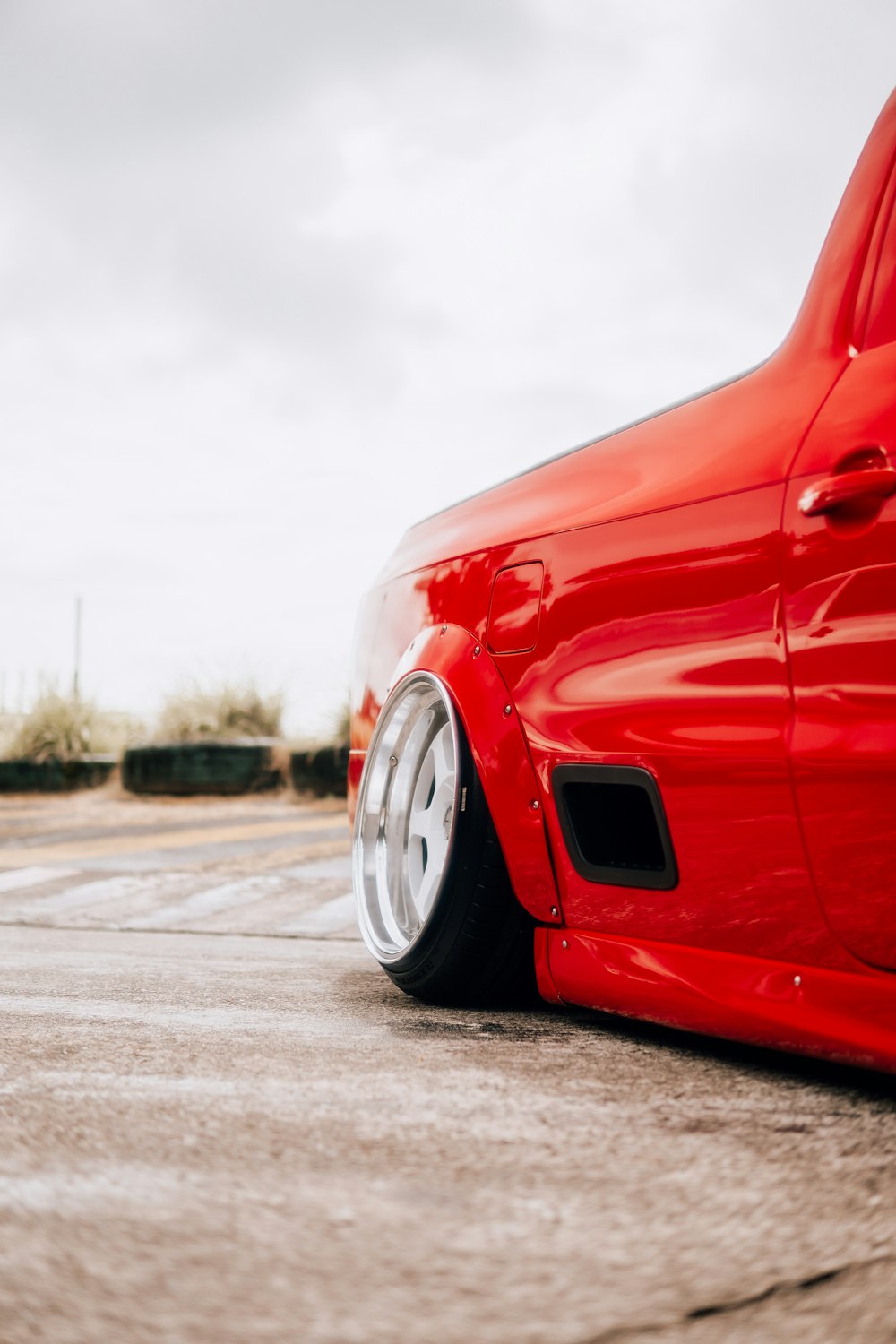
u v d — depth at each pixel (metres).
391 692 2.47
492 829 2.18
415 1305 0.96
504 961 2.22
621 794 1.93
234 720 11.34
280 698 11.47
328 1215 1.14
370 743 2.55
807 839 1.58
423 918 2.28
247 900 4.57
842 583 1.54
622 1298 0.97
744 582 1.69
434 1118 1.47
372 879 2.51
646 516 1.89
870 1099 1.58
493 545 2.26
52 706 11.34
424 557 2.53
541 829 2.06
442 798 2.31
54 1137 1.37
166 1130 1.40
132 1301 0.96
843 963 1.59
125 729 11.76
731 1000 1.72
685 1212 1.16
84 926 4.02
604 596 1.94
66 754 10.96
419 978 2.27
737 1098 1.59
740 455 1.77
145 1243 1.07
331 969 2.83
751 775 1.66
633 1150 1.35
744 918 1.72
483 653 2.21
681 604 1.79
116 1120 1.44
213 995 2.37
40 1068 1.69
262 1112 1.49
